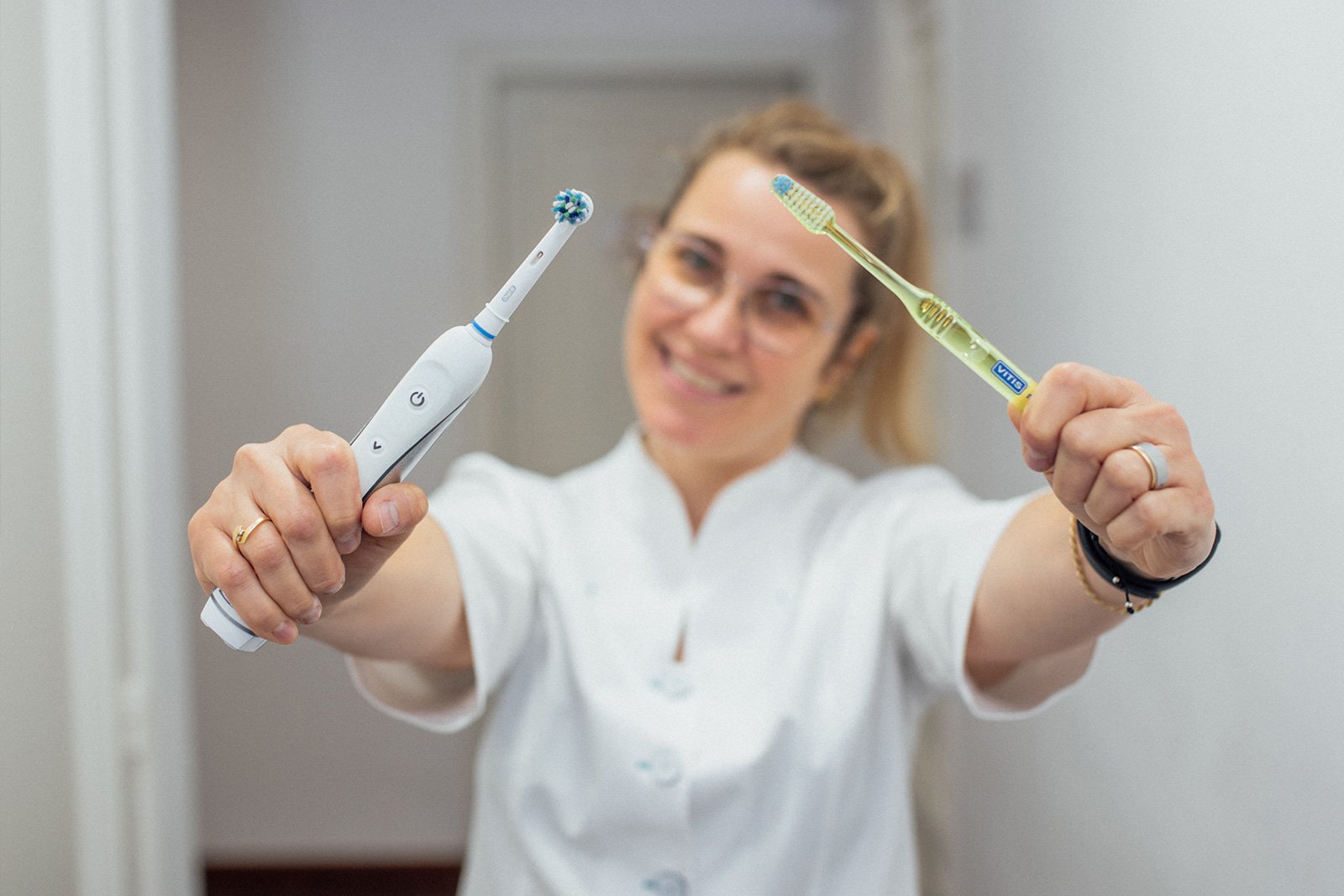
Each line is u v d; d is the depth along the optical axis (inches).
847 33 116.8
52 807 44.3
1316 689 31.5
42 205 43.8
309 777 113.3
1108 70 48.4
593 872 32.8
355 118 112.7
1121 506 20.0
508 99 118.7
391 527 21.0
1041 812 59.5
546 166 119.3
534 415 119.5
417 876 113.0
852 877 32.7
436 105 113.6
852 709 32.8
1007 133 64.8
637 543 36.4
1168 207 42.1
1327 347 30.5
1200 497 19.9
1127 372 46.6
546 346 119.1
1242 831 36.5
